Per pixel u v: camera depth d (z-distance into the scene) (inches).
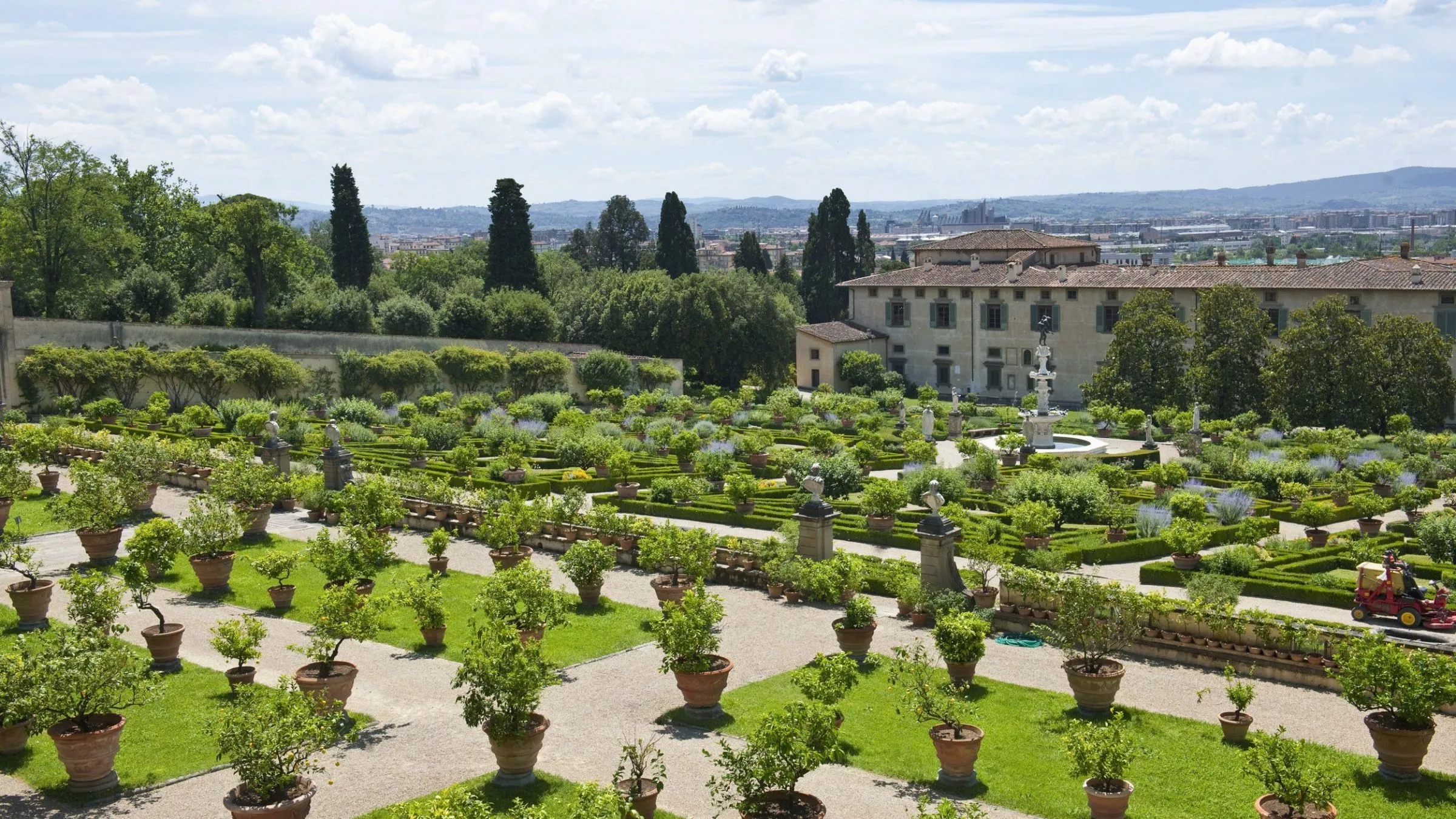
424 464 2377.0
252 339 3651.6
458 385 3720.5
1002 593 1370.6
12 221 3595.0
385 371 3523.6
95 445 2298.2
